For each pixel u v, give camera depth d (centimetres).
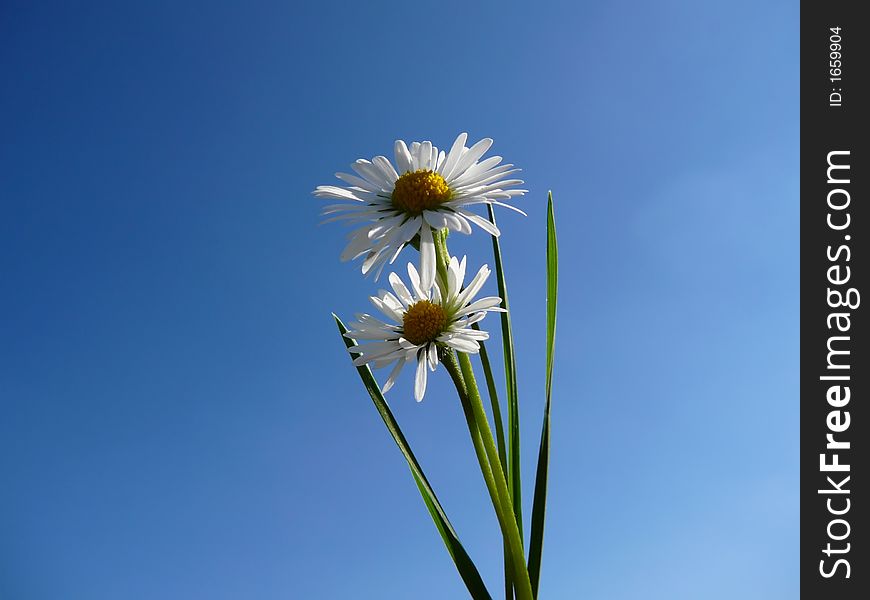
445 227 8
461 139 8
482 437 8
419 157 8
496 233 8
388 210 8
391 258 8
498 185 8
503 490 8
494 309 8
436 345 8
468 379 8
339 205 8
